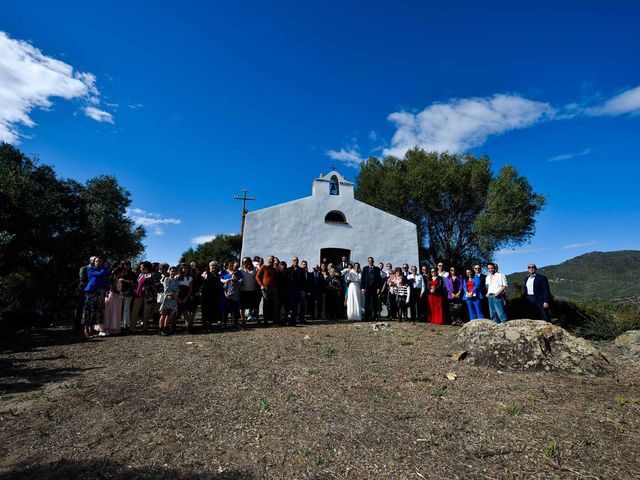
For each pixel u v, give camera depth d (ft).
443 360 17.69
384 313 42.22
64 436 9.62
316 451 8.79
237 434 9.70
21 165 50.98
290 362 17.15
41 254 46.44
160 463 8.29
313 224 43.70
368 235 45.62
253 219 41.50
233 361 17.30
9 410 11.35
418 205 72.79
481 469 8.00
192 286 26.81
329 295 36.78
